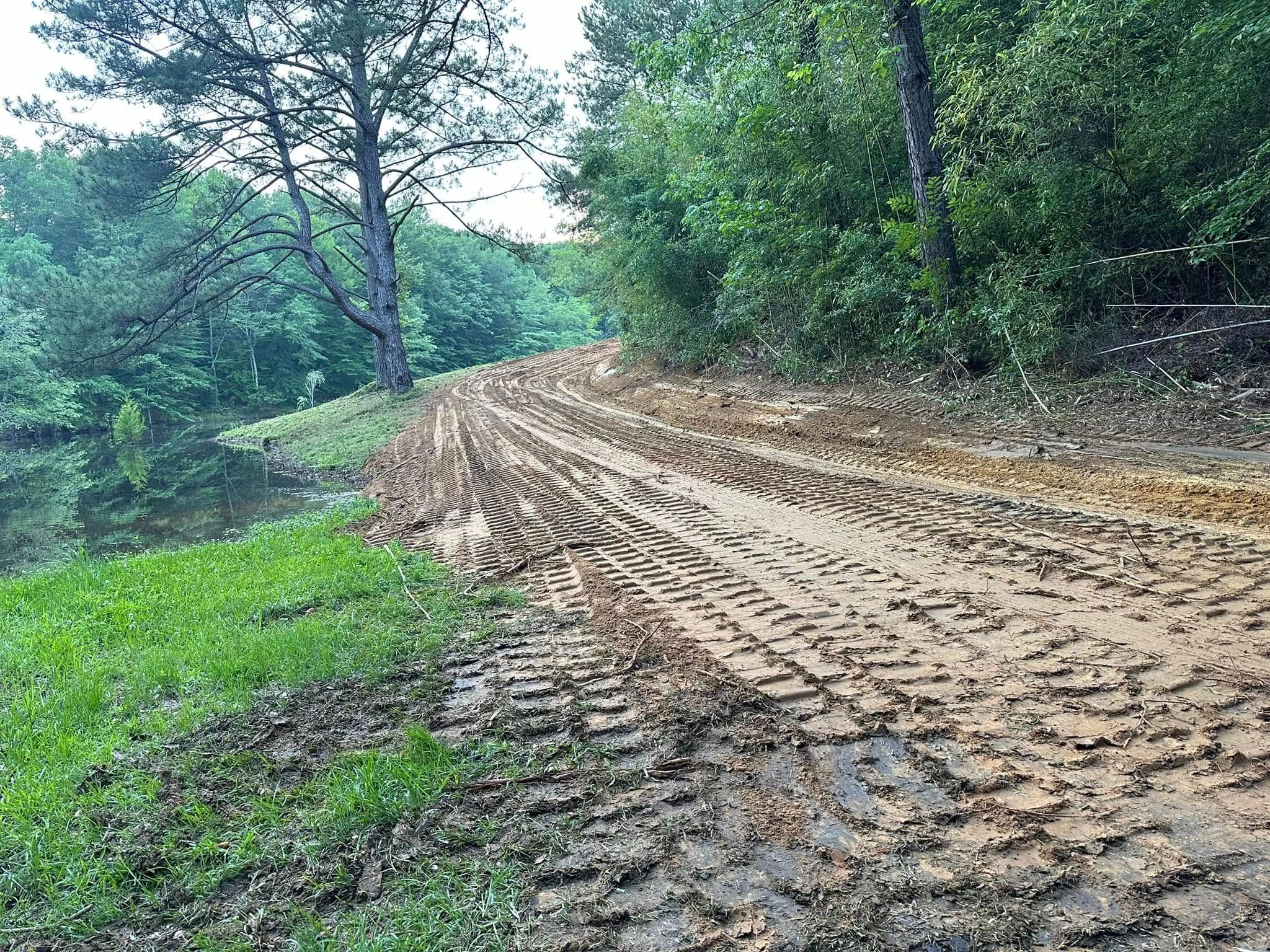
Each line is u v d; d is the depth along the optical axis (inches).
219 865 104.3
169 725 147.9
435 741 127.0
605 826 103.6
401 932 87.5
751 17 506.9
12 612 259.4
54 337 911.7
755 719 127.0
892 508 254.2
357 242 1154.0
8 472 982.4
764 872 92.0
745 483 323.3
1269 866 85.4
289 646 177.6
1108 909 81.1
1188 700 119.3
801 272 505.7
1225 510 208.4
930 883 87.2
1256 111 304.7
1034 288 367.9
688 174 629.6
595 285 1072.8
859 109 475.8
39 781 128.0
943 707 124.9
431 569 249.8
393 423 880.9
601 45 1035.3
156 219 1657.2
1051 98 348.2
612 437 525.0
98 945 91.6
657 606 186.5
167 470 854.5
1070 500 239.6
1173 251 319.9
